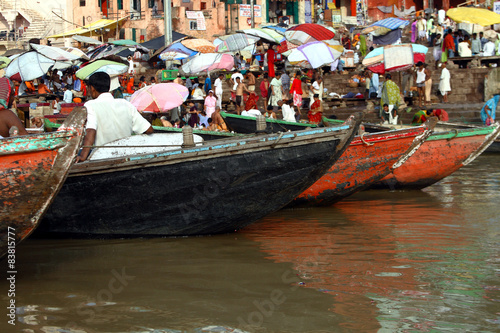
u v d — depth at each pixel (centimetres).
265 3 4719
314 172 951
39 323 624
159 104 1548
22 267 823
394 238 962
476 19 3100
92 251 909
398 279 748
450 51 3147
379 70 2594
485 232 991
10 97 857
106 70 1730
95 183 947
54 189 727
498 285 721
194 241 962
